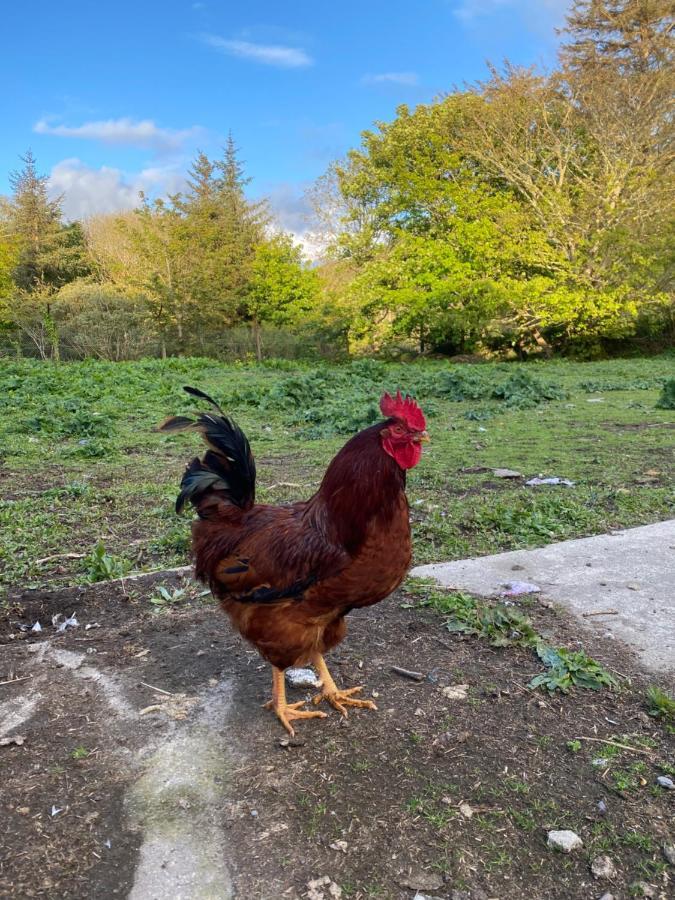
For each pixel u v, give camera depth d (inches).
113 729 36.1
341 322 317.1
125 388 171.9
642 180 288.2
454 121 319.0
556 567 55.5
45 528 67.7
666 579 52.5
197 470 37.6
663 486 80.6
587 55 364.8
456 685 39.6
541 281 286.2
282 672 37.4
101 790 31.7
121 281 374.9
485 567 55.9
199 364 248.5
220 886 26.6
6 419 127.6
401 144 325.1
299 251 381.1
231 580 34.9
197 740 35.3
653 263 290.0
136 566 59.0
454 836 28.7
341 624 37.3
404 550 34.2
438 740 34.8
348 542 32.9
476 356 323.6
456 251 303.6
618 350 327.0
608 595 50.1
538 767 32.7
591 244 289.3
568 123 295.0
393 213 343.9
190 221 364.8
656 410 140.6
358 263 384.8
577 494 77.4
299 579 33.4
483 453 101.6
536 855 27.8
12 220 375.6
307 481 85.9
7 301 338.0
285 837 28.9
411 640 44.9
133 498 78.8
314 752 34.4
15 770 32.9
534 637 43.8
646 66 339.6
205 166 456.4
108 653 43.9
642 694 38.3
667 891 26.1
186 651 44.2
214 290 347.3
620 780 31.7
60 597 52.2
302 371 239.5
